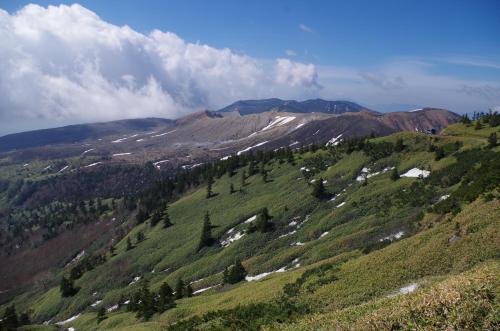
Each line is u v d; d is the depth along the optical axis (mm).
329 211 124312
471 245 39812
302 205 134375
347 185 136500
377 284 40406
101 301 138750
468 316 18062
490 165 65062
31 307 168500
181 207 186375
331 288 43344
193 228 159875
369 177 134000
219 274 113375
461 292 19984
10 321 123938
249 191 170250
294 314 38719
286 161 185375
